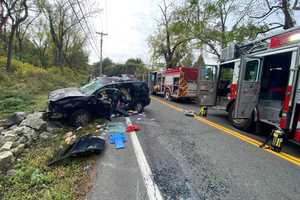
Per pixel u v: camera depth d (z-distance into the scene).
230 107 9.53
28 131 6.12
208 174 4.40
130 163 4.79
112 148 5.68
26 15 23.09
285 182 4.19
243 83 7.95
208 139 6.91
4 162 4.37
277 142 6.03
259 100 8.22
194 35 25.78
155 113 11.39
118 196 3.51
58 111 7.38
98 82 9.95
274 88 7.82
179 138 6.87
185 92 17.70
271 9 16.62
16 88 14.99
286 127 6.14
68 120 7.76
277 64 7.97
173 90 18.98
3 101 10.57
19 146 5.22
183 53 35.62
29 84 17.38
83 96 7.88
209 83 11.13
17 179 3.94
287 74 7.32
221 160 5.17
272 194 3.75
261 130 8.02
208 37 24.83
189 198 3.53
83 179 4.02
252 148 6.19
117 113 10.02
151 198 3.48
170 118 10.19
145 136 6.92
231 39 20.89
